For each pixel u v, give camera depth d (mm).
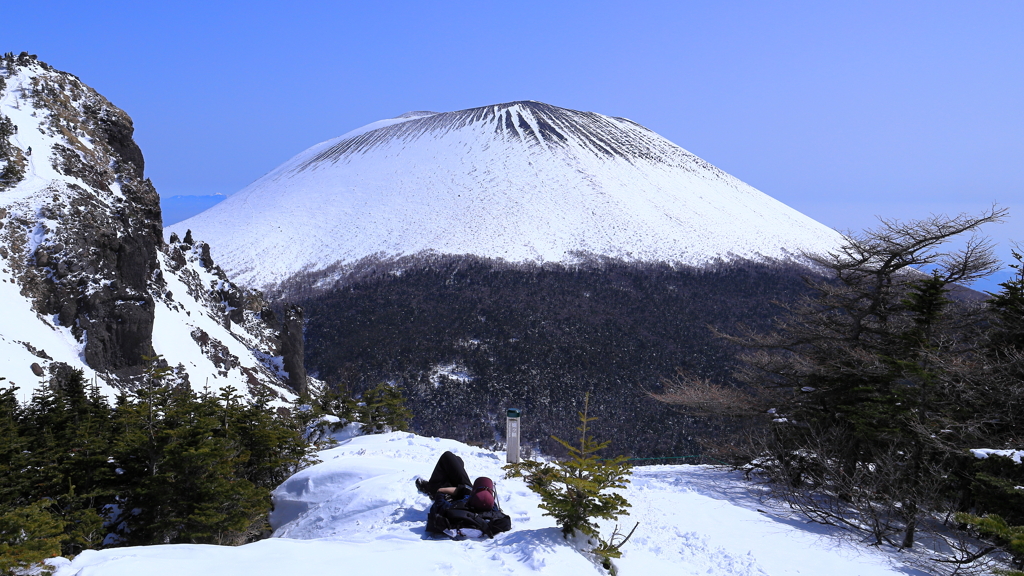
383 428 16422
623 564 7016
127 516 10984
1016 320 14820
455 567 5754
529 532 6797
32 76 53125
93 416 15336
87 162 49469
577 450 6988
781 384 17266
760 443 15344
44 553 5941
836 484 12414
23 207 39000
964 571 9086
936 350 12641
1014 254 15266
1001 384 12391
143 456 11117
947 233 15719
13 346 30719
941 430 11547
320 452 13570
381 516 8023
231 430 11758
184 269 56062
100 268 38938
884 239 16266
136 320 37750
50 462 11734
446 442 14148
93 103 55969
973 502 11438
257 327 59688
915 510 10188
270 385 49406
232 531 9711
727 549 8578
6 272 35000
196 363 42344
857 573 8375
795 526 10492
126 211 46281
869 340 16672
